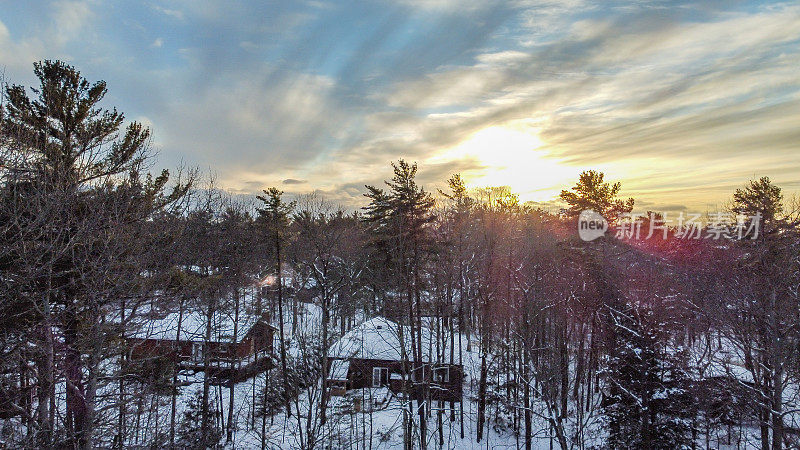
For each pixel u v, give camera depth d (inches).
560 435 788.6
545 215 1841.8
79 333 567.2
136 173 674.8
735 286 900.0
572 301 1211.2
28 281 506.6
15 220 486.9
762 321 786.2
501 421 1176.2
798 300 753.0
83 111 654.5
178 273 738.8
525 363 939.3
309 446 864.3
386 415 1203.9
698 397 875.4
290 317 1968.5
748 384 852.6
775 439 736.3
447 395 1238.9
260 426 1137.4
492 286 1188.5
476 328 1646.2
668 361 855.1
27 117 600.4
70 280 584.4
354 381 1315.2
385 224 1164.5
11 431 556.7
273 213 1328.7
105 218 594.6
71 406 593.6
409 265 1025.5
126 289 618.8
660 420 837.8
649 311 930.7
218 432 995.3
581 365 1170.6
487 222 1307.8
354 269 1283.2
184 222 822.5
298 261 1444.4
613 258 1216.2
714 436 1096.8
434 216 1131.3
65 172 587.2
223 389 1382.9
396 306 1013.2
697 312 1066.7
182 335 1272.1
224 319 1178.0
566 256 1255.5
